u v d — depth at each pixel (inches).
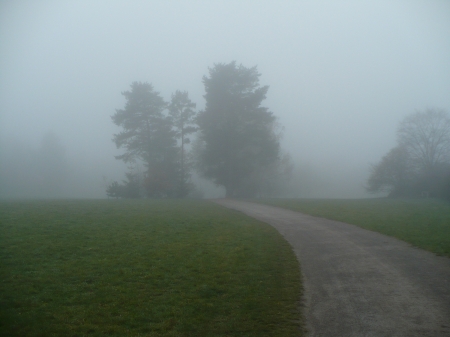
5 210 1123.9
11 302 374.0
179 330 318.7
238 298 394.9
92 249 610.9
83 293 404.8
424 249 600.7
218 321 338.0
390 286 419.5
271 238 731.4
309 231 810.8
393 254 570.6
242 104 2155.5
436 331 304.2
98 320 336.5
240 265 522.0
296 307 366.0
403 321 324.8
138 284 436.8
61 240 671.8
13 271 477.1
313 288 421.7
